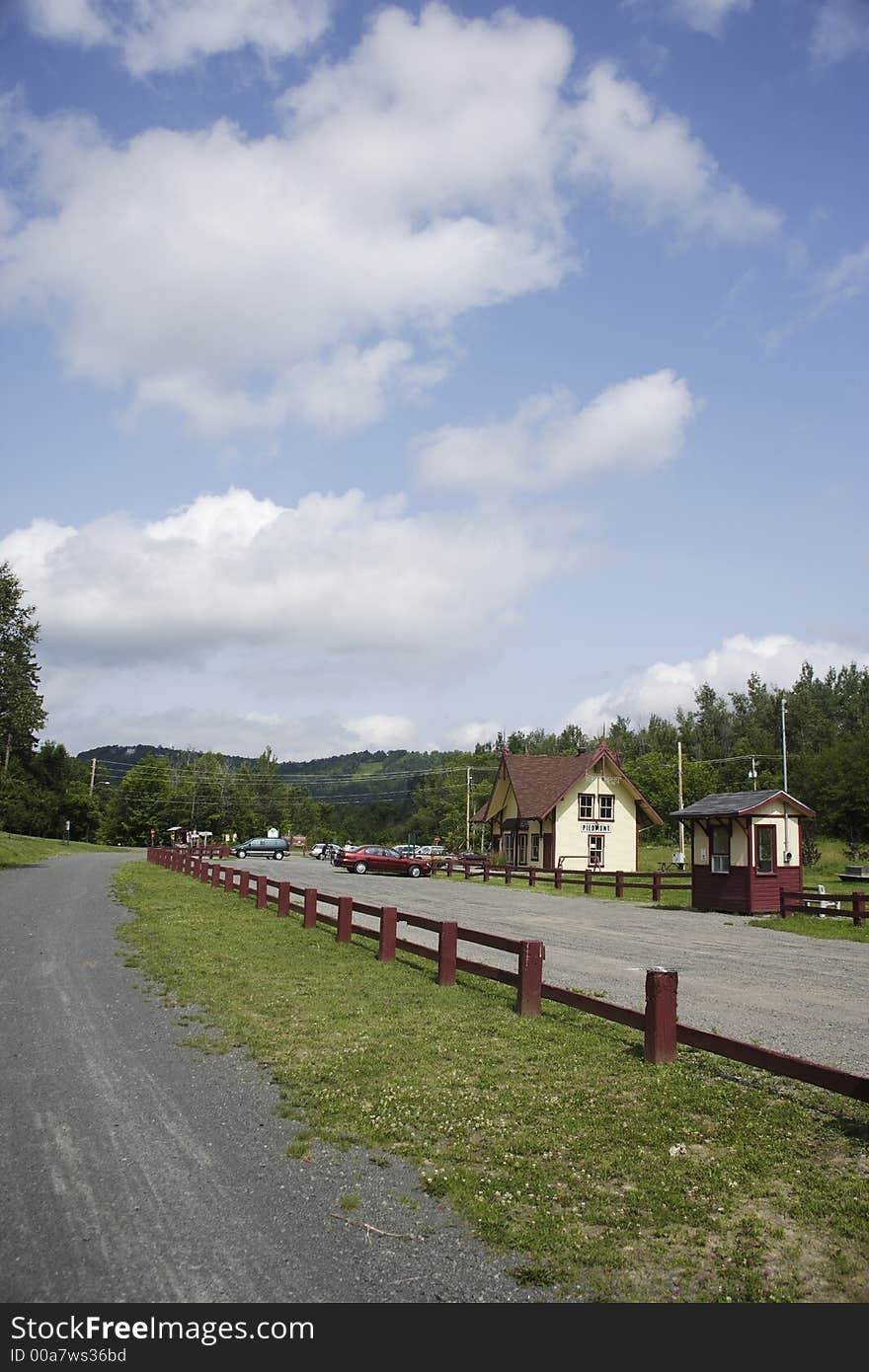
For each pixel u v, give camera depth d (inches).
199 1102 277.1
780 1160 230.5
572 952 604.4
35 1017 391.5
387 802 6092.5
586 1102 276.2
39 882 1190.9
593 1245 185.9
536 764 1988.2
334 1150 238.8
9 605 1624.0
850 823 2755.9
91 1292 166.2
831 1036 355.3
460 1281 171.9
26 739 1681.8
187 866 1381.6
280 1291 167.3
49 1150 236.7
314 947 592.1
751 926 815.1
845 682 4205.2
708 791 2967.5
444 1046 341.1
